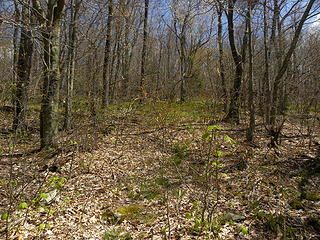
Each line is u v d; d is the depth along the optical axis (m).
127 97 13.92
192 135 8.66
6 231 3.27
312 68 9.38
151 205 4.70
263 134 9.12
